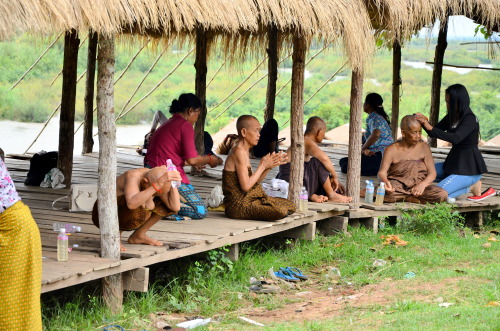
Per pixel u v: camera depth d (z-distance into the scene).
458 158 12.50
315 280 9.56
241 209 10.05
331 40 9.91
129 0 7.00
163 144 9.89
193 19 7.71
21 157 17.38
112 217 7.64
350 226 11.84
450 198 12.42
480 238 11.73
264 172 10.27
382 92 50.50
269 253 10.47
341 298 8.57
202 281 8.80
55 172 12.91
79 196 10.50
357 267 9.84
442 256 10.43
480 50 56.38
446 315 7.23
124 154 19.09
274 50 17.97
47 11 6.08
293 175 10.85
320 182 11.85
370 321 7.36
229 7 8.24
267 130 17.94
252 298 8.69
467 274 9.20
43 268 7.12
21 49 44.47
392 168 12.51
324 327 7.20
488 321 6.89
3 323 5.95
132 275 7.83
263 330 7.21
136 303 8.05
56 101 44.97
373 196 12.88
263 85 49.75
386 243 11.01
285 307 8.36
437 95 20.59
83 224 9.61
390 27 10.88
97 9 6.58
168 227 9.44
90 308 7.77
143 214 7.89
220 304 8.40
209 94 47.97
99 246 8.24
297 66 10.66
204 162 10.07
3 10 5.70
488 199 13.24
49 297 8.07
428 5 11.05
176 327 7.40
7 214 5.89
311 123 11.89
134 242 8.30
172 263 9.52
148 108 47.50
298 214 10.55
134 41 14.84
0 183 5.88
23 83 44.50
